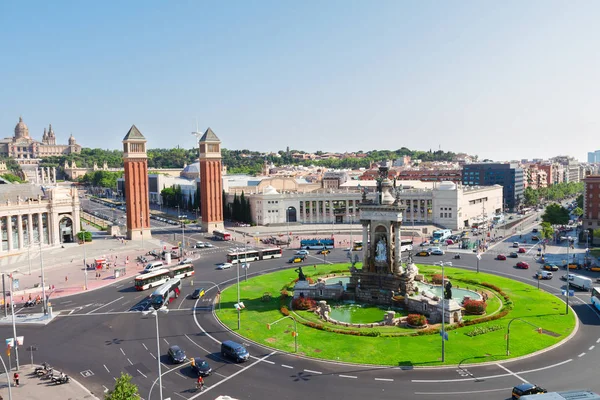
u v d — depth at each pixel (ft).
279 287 376.07
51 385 205.87
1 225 533.14
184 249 570.46
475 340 248.11
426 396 189.57
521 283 369.71
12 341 223.10
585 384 196.95
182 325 285.23
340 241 618.44
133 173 654.53
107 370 221.87
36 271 458.09
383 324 277.23
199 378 201.16
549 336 251.39
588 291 344.90
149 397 193.06
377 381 204.23
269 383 204.33
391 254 332.39
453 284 370.12
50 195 601.62
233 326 280.51
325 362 225.76
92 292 374.43
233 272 440.45
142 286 377.09
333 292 336.90
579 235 573.33
